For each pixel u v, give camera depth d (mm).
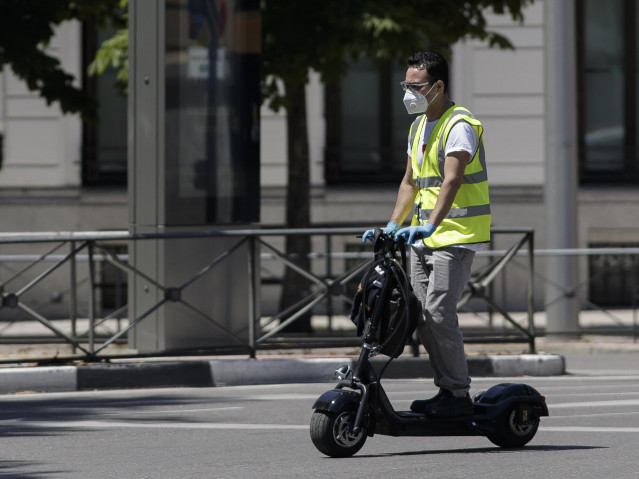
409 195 22172
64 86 50781
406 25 44531
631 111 68562
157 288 35281
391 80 67562
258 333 35781
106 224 65625
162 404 29062
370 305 20766
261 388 32625
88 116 51406
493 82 66688
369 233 21188
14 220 65125
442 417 21344
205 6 36250
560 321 48844
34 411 28016
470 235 21172
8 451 22312
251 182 36875
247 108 36812
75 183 65500
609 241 67000
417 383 32969
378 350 20766
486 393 22156
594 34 68688
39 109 65375
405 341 20766
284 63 46406
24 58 48344
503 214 66188
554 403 28609
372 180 66875
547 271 49156
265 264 63281
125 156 66125
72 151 65375
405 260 21078
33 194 65250
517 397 21969
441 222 21172
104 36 66062
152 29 36031
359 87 67500
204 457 21359
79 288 45219
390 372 34469
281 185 65375
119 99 66188
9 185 65375
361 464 20203
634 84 68562
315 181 65875
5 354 39125
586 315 52094
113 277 47906
